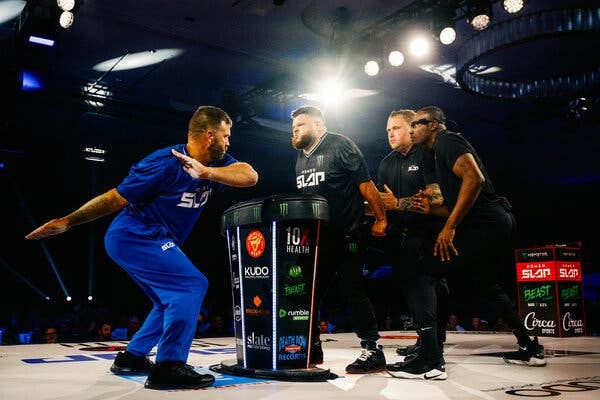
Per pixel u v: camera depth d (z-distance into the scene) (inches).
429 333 100.0
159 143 498.3
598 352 146.2
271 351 97.0
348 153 114.1
